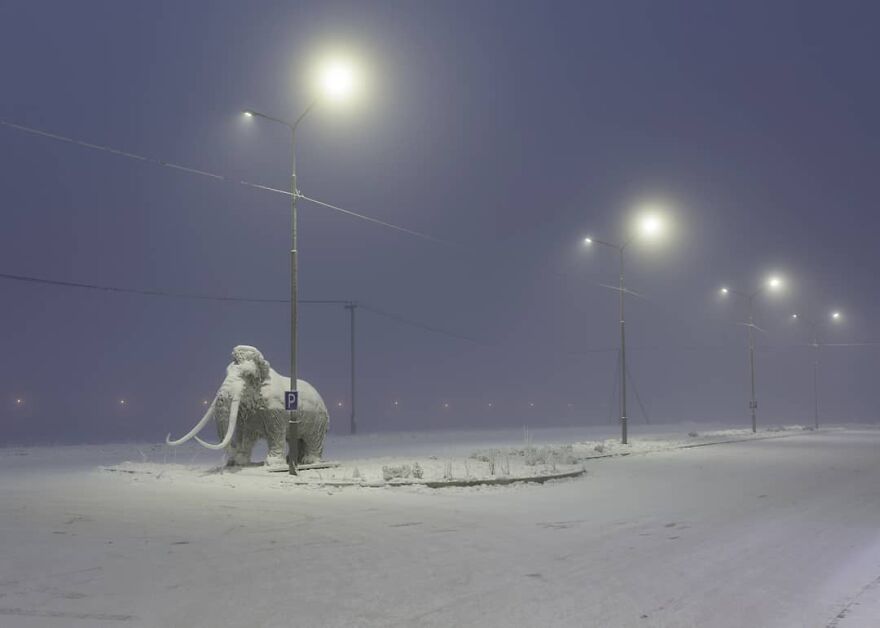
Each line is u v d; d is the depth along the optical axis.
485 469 25.02
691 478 25.16
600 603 9.30
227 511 15.78
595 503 18.73
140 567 10.50
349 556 11.72
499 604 9.18
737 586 10.28
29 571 10.06
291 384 22.97
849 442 48.53
